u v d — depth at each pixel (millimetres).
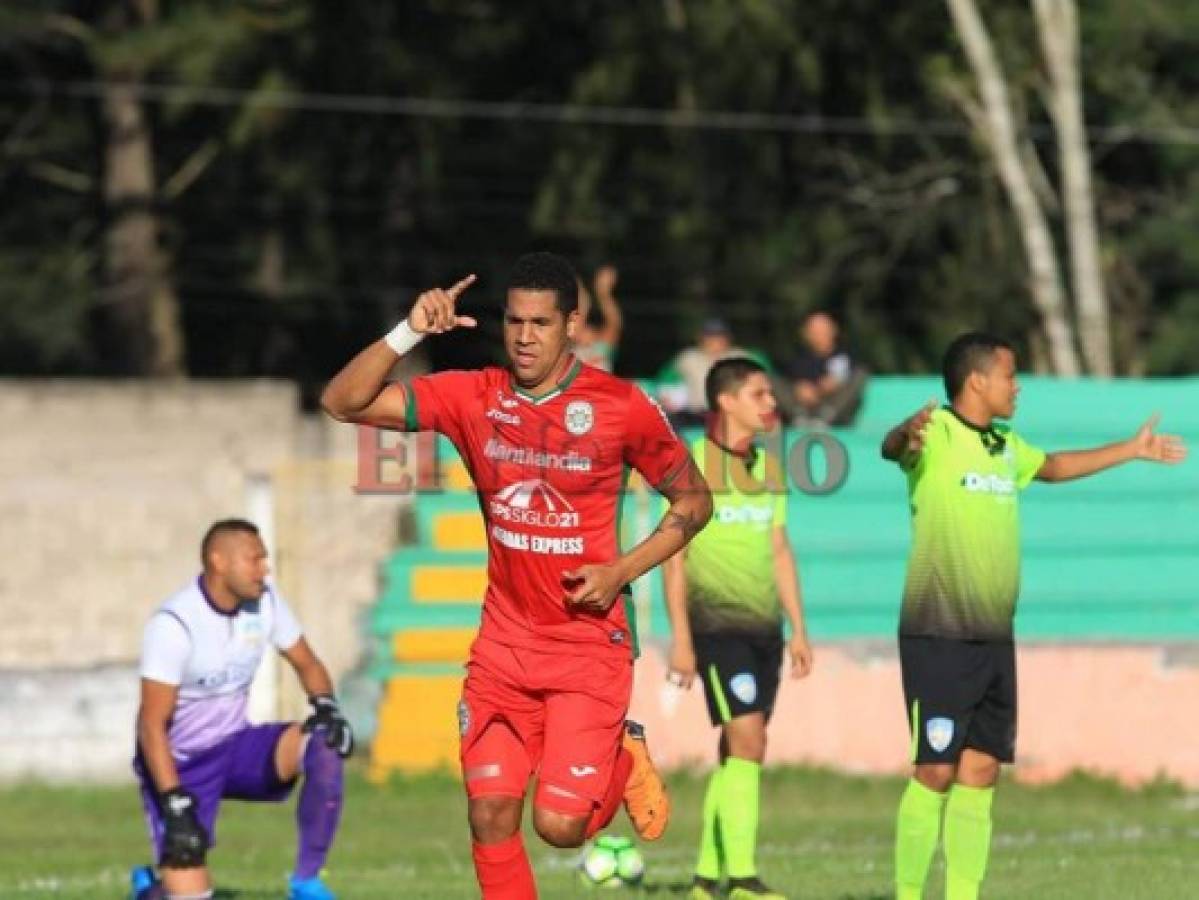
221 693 37250
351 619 65625
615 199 118000
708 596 39094
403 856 51250
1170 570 69500
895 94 116125
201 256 124875
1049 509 69250
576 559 28156
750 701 38969
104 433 70375
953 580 34750
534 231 116562
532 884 28719
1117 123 113375
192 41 108062
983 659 34875
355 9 115750
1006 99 104438
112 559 69625
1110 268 112688
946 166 113438
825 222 115562
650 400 28141
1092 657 66375
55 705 64188
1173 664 66688
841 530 67812
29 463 69562
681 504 28281
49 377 127062
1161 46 114750
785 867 44750
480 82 121625
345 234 124625
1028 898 37719
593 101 114875
